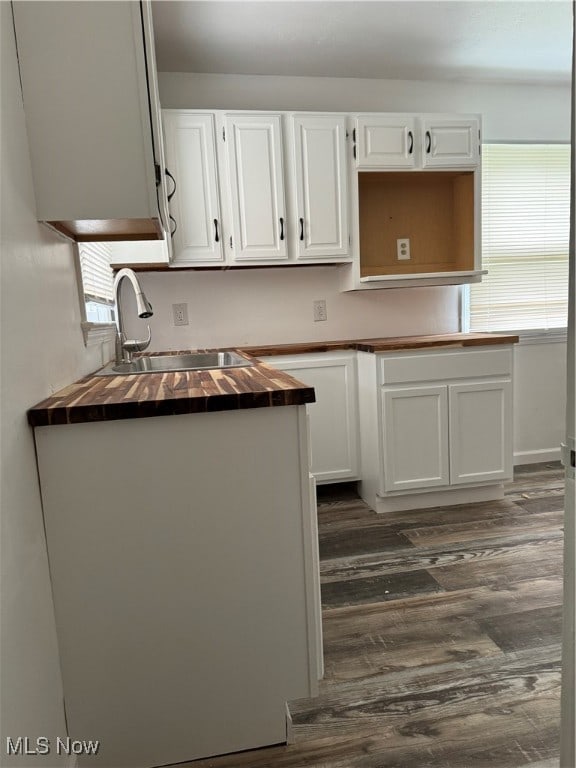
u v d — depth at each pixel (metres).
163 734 1.26
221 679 1.27
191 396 1.18
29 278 1.16
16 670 0.91
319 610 1.46
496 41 2.77
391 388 2.74
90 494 1.17
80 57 1.23
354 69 3.07
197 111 2.76
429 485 2.81
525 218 3.49
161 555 1.21
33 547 1.07
